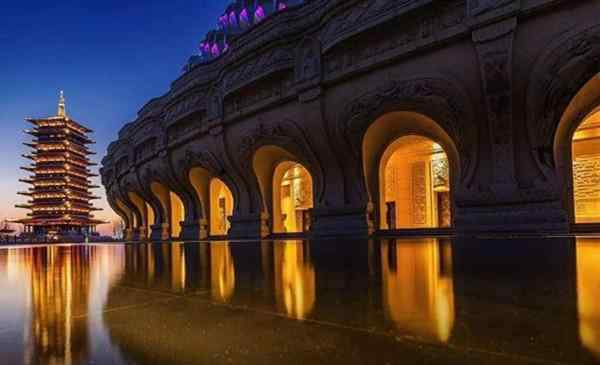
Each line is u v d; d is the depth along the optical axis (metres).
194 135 28.38
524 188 14.16
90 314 3.03
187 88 28.19
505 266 5.05
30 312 3.13
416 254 7.42
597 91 14.01
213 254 10.37
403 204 25.11
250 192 26.23
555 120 13.57
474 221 15.01
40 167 74.88
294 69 20.42
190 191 32.50
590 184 20.25
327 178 20.95
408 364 1.77
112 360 1.95
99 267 7.68
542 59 13.02
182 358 1.95
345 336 2.24
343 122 18.88
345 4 17.33
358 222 19.27
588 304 2.85
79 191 79.25
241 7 31.44
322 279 4.51
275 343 2.15
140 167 39.56
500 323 2.40
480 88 14.50
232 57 23.34
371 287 3.82
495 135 14.69
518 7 12.90
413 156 25.03
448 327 2.35
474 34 13.91
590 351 1.89
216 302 3.38
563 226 13.16
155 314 2.96
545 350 1.91
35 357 2.01
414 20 15.66
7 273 6.76
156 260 9.07
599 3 12.02
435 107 15.86
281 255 8.80
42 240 67.12
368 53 17.27
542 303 2.90
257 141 23.64
